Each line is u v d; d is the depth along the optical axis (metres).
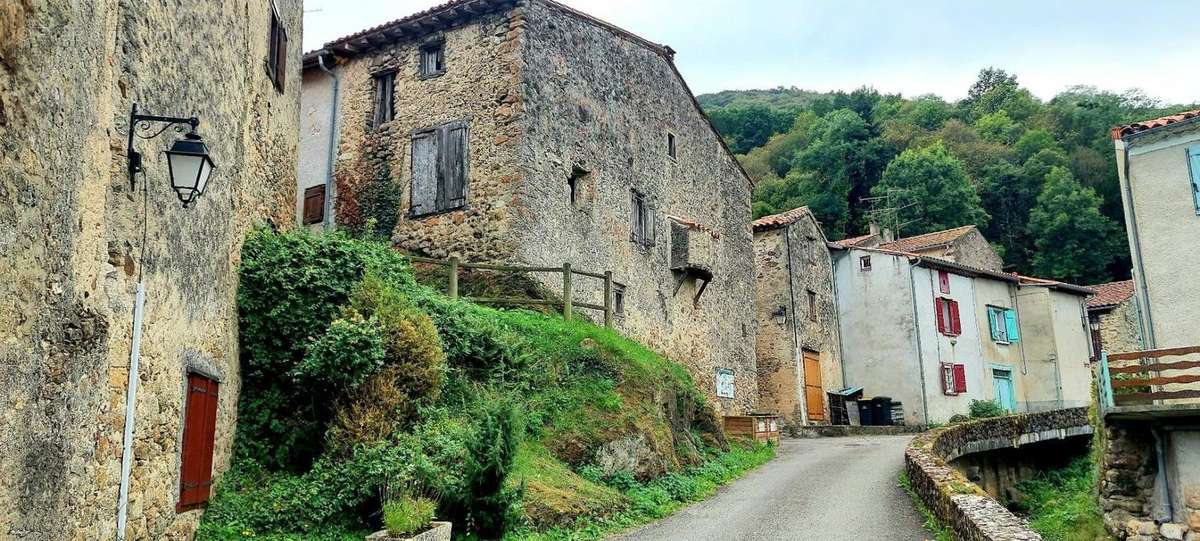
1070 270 36.62
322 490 7.05
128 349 5.32
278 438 7.92
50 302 4.34
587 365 11.63
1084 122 47.47
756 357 23.12
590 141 16.28
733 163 22.92
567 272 13.16
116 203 5.16
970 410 25.02
